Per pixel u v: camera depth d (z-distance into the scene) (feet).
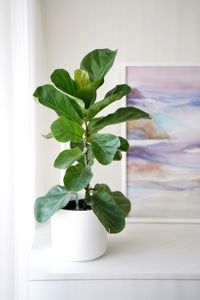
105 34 3.71
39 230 3.39
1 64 1.90
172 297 2.41
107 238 2.94
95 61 2.55
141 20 3.69
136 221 3.73
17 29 2.26
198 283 2.41
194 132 3.70
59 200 2.48
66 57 3.72
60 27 3.69
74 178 2.27
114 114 2.38
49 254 2.72
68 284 2.37
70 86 2.49
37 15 3.39
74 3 3.68
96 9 3.69
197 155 3.71
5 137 1.94
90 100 2.53
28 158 2.68
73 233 2.49
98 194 2.45
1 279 1.89
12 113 2.03
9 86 1.98
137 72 3.68
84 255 2.52
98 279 2.38
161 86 3.68
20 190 2.27
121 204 2.77
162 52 3.71
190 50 3.70
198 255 2.75
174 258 2.68
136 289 2.40
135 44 3.71
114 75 3.74
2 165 1.91
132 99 3.69
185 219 3.73
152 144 3.72
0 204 1.89
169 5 3.67
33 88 3.07
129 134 3.72
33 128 3.10
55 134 2.32
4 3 1.91
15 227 2.12
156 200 3.76
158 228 3.57
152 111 3.69
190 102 3.68
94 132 2.50
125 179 3.75
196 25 3.67
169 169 3.74
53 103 2.35
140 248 2.91
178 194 3.75
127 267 2.47
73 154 2.37
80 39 3.71
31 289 2.36
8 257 1.96
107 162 2.14
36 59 3.30
